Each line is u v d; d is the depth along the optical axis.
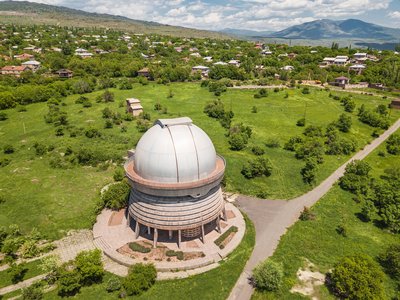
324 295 37.50
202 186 41.72
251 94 141.38
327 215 54.91
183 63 199.88
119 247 45.00
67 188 62.50
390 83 155.25
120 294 36.56
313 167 67.19
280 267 38.94
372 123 105.38
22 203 56.91
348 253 45.00
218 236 47.75
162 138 42.25
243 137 83.44
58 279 38.59
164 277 39.78
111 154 75.69
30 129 94.88
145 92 140.50
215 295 37.28
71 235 48.59
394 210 51.84
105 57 198.50
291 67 185.38
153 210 43.16
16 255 44.47
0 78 143.12
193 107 119.12
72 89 136.75
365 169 67.00
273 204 58.47
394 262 41.25
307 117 111.31
